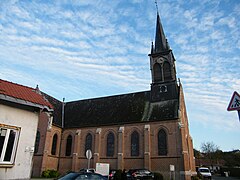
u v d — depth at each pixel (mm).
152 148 33219
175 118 33156
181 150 31016
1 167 7723
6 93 8242
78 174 11766
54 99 45469
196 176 35688
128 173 29578
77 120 41969
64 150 39562
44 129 37000
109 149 36344
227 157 77562
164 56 40906
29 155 8750
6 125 8125
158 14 47344
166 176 30719
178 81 41031
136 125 35719
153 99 38500
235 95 7488
